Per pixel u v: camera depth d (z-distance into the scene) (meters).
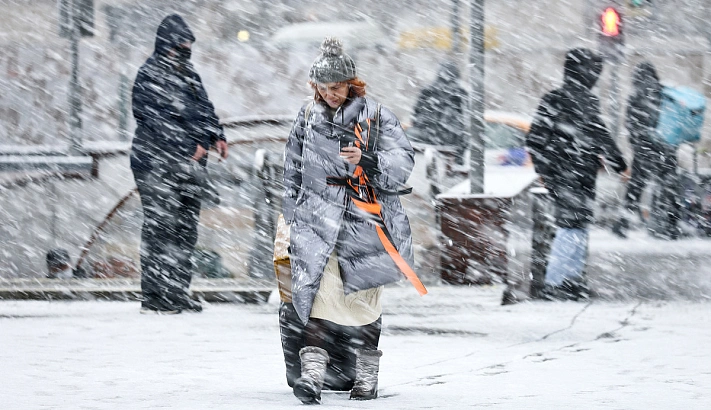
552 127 28.94
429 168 32.41
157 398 15.09
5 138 46.06
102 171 33.47
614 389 16.19
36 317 25.69
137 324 24.31
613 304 28.94
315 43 50.38
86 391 15.70
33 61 46.25
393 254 14.89
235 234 32.47
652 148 35.81
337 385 15.73
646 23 54.38
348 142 14.95
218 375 17.41
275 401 14.89
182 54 25.91
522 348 20.98
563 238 29.34
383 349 20.80
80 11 36.41
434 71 52.16
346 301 14.99
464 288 30.09
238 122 32.69
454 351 20.58
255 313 26.47
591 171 29.11
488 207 30.20
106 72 47.19
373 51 52.25
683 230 36.69
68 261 33.31
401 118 51.88
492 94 57.34
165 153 25.92
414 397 15.38
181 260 26.42
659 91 35.94
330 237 14.86
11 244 33.50
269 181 32.25
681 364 18.88
